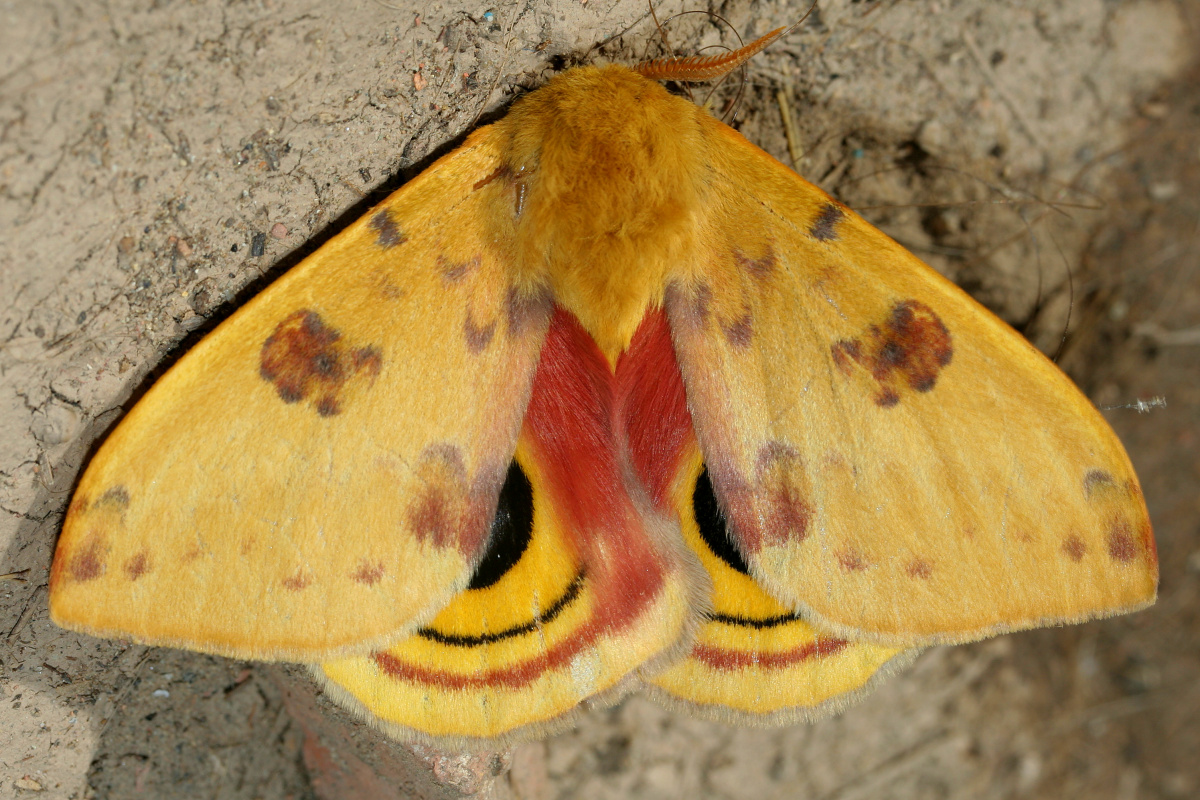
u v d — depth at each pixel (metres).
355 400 0.21
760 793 0.25
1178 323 0.25
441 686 0.21
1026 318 0.25
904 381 0.21
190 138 0.22
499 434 0.21
